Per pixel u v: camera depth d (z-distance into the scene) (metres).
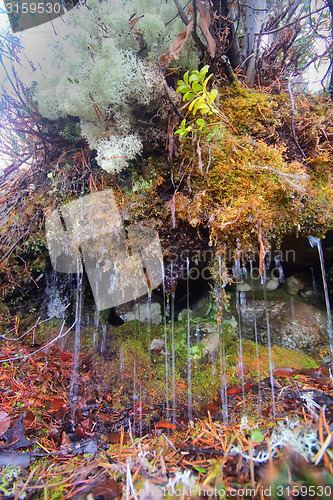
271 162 1.45
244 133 1.58
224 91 1.68
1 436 1.21
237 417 1.28
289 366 1.66
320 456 0.84
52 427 1.30
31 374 1.69
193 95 1.40
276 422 1.17
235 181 1.45
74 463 1.07
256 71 1.92
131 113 1.54
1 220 2.04
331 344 1.81
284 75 2.05
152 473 0.95
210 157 1.47
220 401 1.43
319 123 1.57
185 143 1.53
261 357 1.75
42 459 1.10
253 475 0.84
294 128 1.59
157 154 1.61
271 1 2.11
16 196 2.02
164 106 1.50
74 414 1.41
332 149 1.58
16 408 1.41
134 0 1.60
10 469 1.03
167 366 1.78
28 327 2.05
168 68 1.59
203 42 1.63
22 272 2.01
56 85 1.75
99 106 1.54
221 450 1.04
